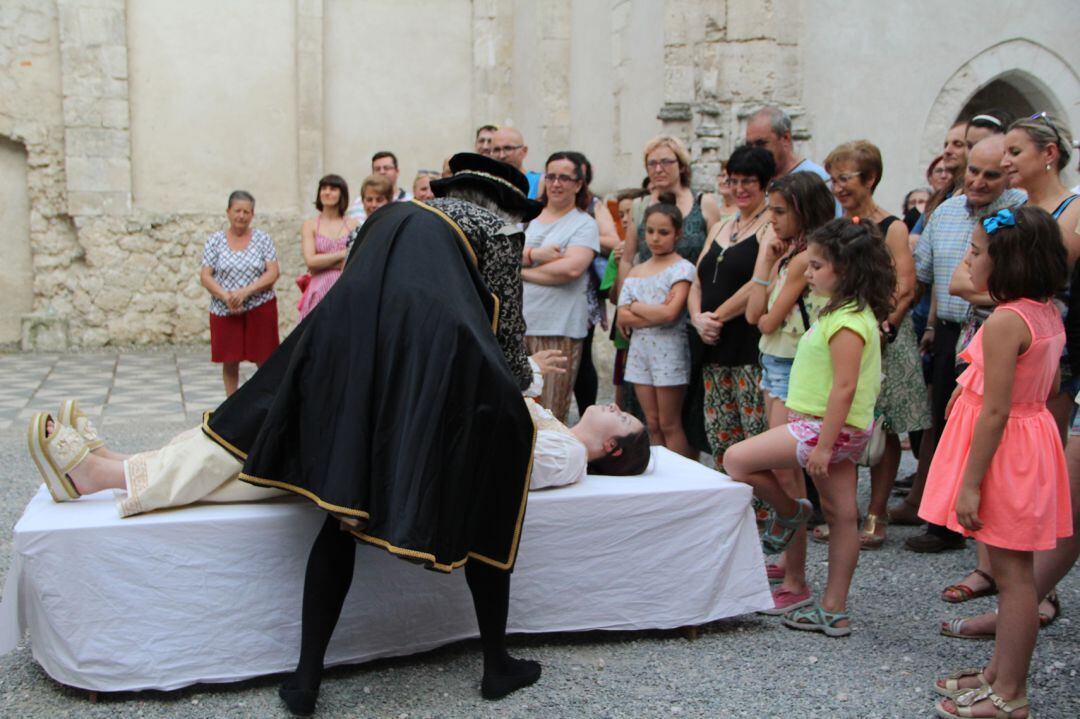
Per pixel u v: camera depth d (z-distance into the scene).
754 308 4.32
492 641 3.06
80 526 2.99
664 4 8.82
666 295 5.15
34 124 11.57
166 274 12.05
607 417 3.71
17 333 11.85
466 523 2.87
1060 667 3.32
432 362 2.79
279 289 12.44
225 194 12.32
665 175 5.55
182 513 3.12
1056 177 3.82
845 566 3.59
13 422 7.48
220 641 3.10
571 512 3.41
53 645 3.01
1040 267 2.85
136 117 11.91
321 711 2.97
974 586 3.95
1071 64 9.78
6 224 11.72
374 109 12.94
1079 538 3.33
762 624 3.71
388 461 2.79
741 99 8.65
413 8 12.98
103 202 11.72
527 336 5.65
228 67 12.23
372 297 2.90
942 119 9.34
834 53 8.84
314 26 12.38
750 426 4.70
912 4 9.09
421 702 3.04
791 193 4.03
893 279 3.47
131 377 9.80
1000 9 9.43
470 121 13.32
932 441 4.91
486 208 3.26
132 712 2.97
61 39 11.43
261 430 2.91
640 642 3.54
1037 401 2.92
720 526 3.57
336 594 2.95
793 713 2.98
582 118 11.41
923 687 3.16
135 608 3.03
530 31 12.26
